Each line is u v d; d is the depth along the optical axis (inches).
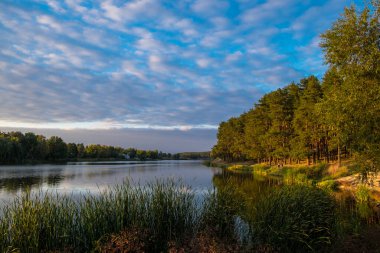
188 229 362.9
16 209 324.2
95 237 321.7
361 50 546.3
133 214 352.2
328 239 373.7
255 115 2353.6
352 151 578.9
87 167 3016.7
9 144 3612.2
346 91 561.9
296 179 1159.6
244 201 446.9
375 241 363.6
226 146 3688.5
